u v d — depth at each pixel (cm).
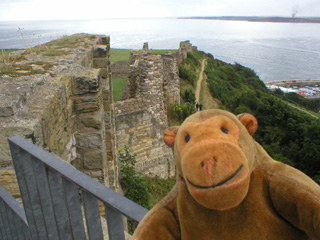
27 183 223
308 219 106
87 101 621
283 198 113
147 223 137
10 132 365
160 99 1638
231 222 120
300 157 2850
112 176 1113
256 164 125
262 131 3522
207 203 110
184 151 121
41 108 430
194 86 4356
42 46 1058
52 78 577
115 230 163
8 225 310
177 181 140
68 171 179
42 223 238
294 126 3225
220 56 16888
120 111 1397
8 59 696
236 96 4347
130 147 1465
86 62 961
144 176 1529
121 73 3550
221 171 106
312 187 111
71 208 194
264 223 117
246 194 114
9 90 456
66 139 575
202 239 127
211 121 125
